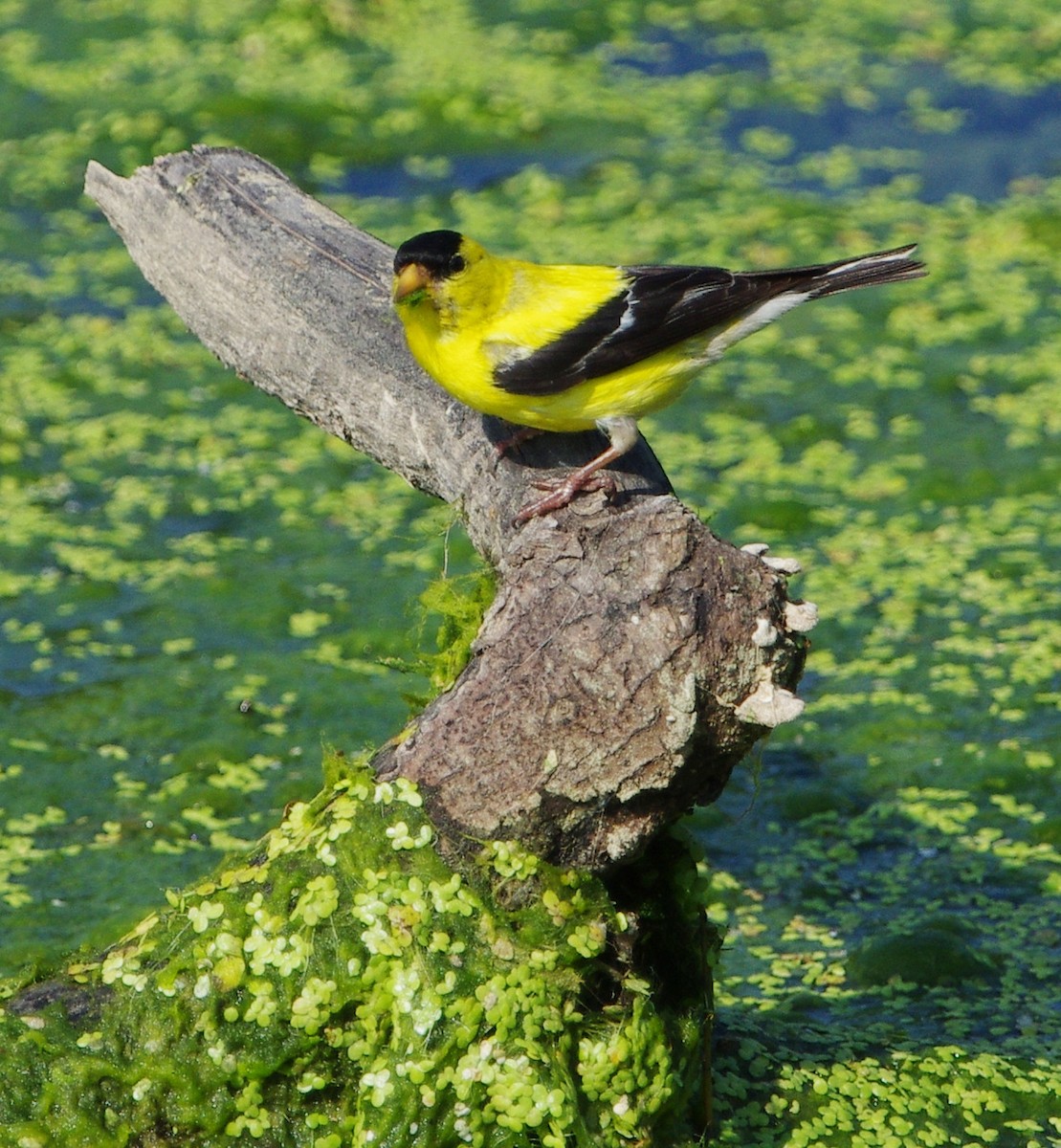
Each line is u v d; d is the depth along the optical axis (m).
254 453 15.88
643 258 18.66
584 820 7.28
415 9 25.31
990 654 12.94
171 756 11.70
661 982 7.85
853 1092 8.60
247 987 7.10
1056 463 15.52
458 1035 7.02
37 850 10.70
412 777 7.32
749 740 7.34
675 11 25.47
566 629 7.12
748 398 16.81
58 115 21.88
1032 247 19.39
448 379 8.59
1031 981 9.69
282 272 9.50
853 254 18.84
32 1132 6.93
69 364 17.28
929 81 23.25
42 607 13.44
